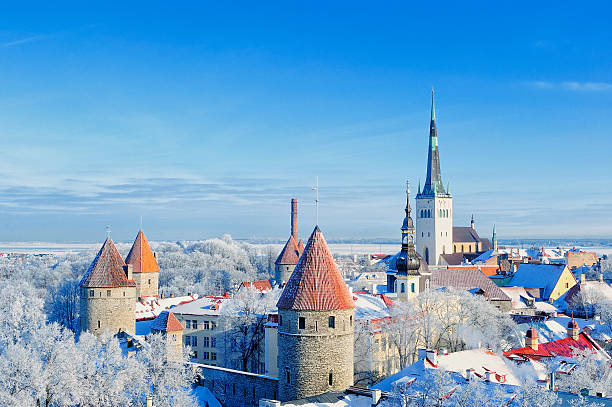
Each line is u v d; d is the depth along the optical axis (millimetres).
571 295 188125
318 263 78375
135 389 79750
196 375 91500
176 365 83125
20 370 73938
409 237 155125
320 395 73625
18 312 105500
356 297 133000
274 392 82062
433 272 180875
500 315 129750
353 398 72750
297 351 76562
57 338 89750
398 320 118312
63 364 75688
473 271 181625
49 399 75562
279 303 78750
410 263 154125
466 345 118312
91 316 121750
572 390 74375
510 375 79375
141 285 177000
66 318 172625
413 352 120312
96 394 76000
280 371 78875
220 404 88375
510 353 95688
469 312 127188
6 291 156000
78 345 85000
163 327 125250
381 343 118625
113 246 126125
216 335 134375
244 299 120500
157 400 79188
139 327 139125
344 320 77562
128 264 176000
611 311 149750
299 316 76500
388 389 73375
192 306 141125
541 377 78500
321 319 76125
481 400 60750
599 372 82438
